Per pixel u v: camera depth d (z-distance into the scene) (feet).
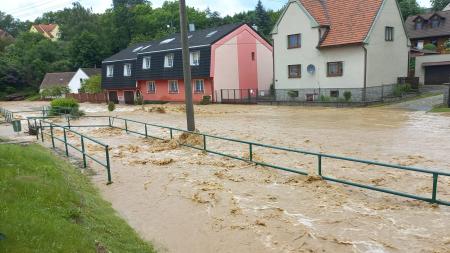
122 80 162.61
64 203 23.98
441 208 27.86
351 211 28.02
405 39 116.37
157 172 40.86
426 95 105.40
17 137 66.95
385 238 23.65
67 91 218.18
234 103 126.82
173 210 29.94
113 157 48.91
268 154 47.88
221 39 131.75
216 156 47.47
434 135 55.57
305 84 115.65
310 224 26.07
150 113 110.32
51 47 277.85
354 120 74.18
